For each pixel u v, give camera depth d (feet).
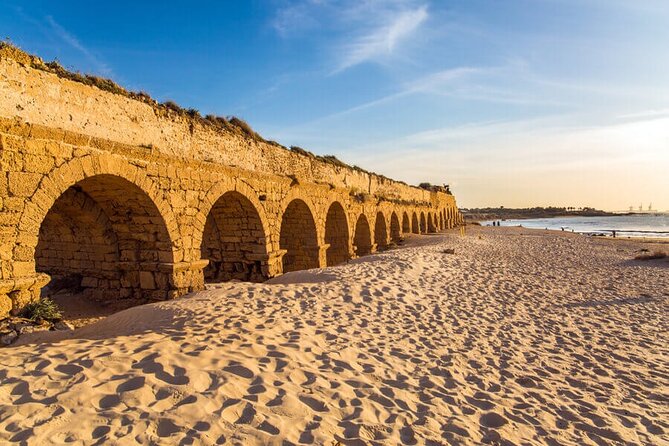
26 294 23.24
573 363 22.33
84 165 26.30
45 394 13.79
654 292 42.47
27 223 23.12
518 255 74.90
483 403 16.96
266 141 50.44
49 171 24.23
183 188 34.83
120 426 12.26
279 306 29.40
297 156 56.34
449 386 18.39
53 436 11.50
